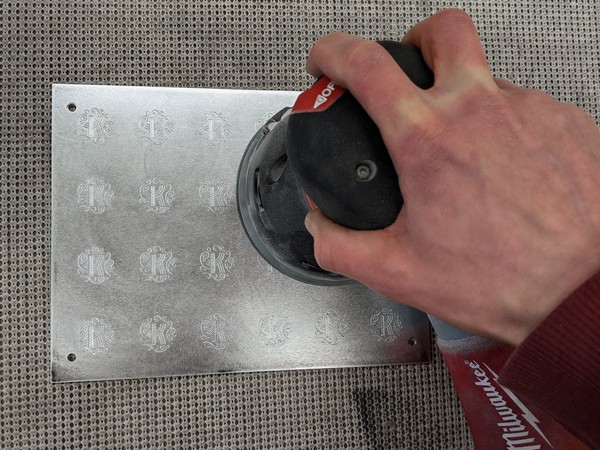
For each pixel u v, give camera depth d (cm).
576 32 64
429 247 31
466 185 30
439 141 30
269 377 55
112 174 54
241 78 57
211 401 54
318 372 56
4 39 54
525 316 30
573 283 29
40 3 55
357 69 30
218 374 54
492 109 31
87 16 55
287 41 59
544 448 41
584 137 32
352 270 32
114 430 52
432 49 33
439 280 31
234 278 55
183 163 55
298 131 32
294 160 33
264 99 57
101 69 55
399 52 34
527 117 31
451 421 58
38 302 52
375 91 30
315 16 59
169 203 54
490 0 63
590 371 27
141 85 56
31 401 51
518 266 29
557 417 29
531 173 30
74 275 52
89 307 52
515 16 63
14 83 53
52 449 51
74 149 53
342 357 56
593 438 28
